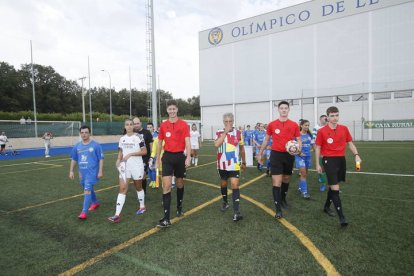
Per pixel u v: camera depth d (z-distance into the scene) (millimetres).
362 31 23656
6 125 20938
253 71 29984
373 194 5473
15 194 6316
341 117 25047
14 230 3951
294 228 3756
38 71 62562
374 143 20016
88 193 4512
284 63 27859
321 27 25562
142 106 75562
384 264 2723
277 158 4324
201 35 33688
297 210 4602
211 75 33281
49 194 6289
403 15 21969
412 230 3566
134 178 4547
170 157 4184
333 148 4047
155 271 2721
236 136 4398
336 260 2832
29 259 3047
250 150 9617
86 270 2785
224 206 4734
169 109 4191
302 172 5422
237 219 4043
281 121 4363
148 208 4969
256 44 29547
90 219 4410
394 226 3723
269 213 4488
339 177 4105
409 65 21922
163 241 3439
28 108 56625
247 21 29984
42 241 3539
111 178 8258
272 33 28391
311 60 26266
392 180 6758
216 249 3168
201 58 33969
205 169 9734
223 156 4324
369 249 3053
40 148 21234
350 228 3699
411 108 22047
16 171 10117
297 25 26812
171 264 2852
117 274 2686
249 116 30719
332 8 24906
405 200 5000
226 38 31688
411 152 13102
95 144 4676
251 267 2740
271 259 2896
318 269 2674
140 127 6000
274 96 28641
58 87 64688
